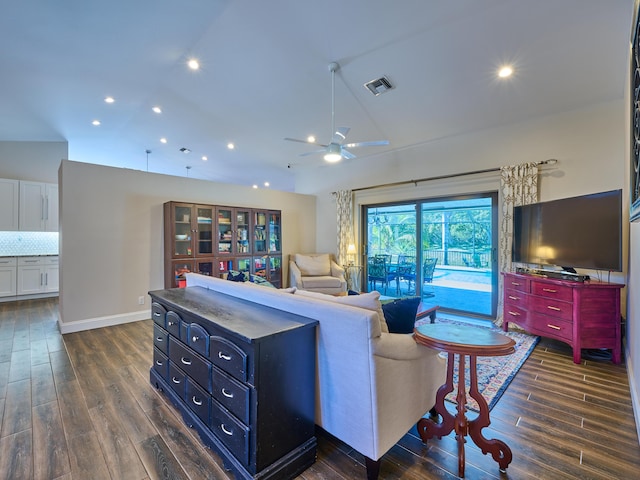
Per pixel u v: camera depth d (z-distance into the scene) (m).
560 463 1.61
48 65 3.21
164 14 2.62
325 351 1.67
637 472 1.55
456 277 4.77
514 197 3.95
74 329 3.86
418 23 2.61
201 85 3.88
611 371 2.74
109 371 2.73
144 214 4.54
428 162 4.94
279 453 1.52
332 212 6.58
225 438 1.61
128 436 1.84
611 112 3.36
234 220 5.29
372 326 1.47
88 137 5.83
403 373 1.66
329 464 1.64
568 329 3.00
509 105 3.65
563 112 3.67
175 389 2.15
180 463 1.62
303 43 2.98
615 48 2.63
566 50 2.73
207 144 6.00
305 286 5.57
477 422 1.62
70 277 3.87
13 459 1.64
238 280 3.46
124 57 3.21
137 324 4.21
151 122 5.09
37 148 5.80
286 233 6.41
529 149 3.93
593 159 3.47
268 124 4.82
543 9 2.35
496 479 1.51
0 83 3.50
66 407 2.15
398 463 1.63
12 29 2.59
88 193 4.03
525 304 3.49
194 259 4.75
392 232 5.62
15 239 5.85
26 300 5.61
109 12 2.52
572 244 3.17
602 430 1.89
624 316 3.15
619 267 2.79
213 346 1.71
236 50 3.17
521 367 2.82
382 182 5.59
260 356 1.43
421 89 3.55
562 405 2.18
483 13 2.45
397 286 5.56
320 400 1.72
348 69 3.30
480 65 3.05
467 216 4.64
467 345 1.49
